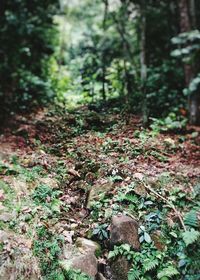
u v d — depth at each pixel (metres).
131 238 1.82
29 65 4.15
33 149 2.59
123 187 2.06
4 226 1.79
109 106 3.21
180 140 2.85
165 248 1.84
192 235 1.79
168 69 3.82
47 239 1.78
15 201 1.98
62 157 2.44
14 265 1.64
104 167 2.23
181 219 1.93
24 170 2.26
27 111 3.29
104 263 1.77
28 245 1.72
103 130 2.78
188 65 3.40
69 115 3.01
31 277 1.64
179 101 3.55
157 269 1.77
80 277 1.66
